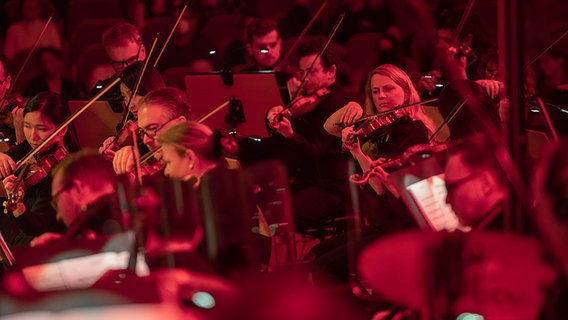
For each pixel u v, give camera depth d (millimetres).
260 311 6371
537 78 14953
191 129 10305
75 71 21281
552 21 18719
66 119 14633
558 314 6695
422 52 17812
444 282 6742
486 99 12141
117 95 15891
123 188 8305
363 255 6914
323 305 6414
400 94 13805
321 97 15477
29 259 8656
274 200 10000
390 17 19953
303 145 15180
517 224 8227
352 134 13836
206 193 7938
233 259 7816
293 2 21234
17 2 20969
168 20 20406
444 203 9875
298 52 15672
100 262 8602
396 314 8281
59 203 9727
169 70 19156
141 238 7836
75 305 6363
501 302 6648
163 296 6406
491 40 16031
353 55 19750
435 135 13312
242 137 15367
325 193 14953
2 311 6371
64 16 22203
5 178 14117
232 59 19719
